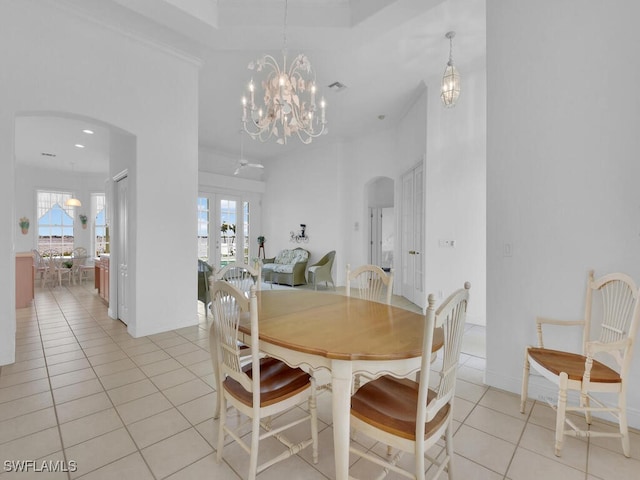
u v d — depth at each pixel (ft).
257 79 14.07
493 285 8.00
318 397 7.59
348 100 16.16
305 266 23.38
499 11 7.88
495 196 7.95
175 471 5.08
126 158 12.12
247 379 4.87
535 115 7.36
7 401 7.09
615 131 6.44
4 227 8.62
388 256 33.78
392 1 8.69
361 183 22.00
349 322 5.60
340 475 4.41
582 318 6.84
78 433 6.00
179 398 7.31
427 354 3.85
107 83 10.29
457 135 13.52
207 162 25.08
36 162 24.06
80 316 14.30
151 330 11.59
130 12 9.80
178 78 12.12
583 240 6.82
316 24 9.73
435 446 5.76
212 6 9.71
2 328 8.80
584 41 6.73
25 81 8.78
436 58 12.42
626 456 5.43
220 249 26.08
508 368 7.79
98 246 28.43
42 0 8.98
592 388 5.44
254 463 4.71
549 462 5.31
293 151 25.55
